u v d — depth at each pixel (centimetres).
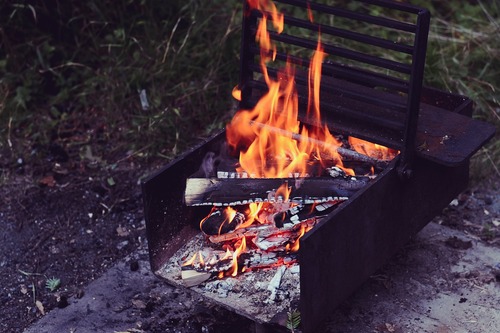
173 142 408
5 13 428
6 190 392
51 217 380
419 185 322
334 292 303
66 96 426
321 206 320
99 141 412
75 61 435
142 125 411
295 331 298
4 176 398
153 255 320
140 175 398
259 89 337
